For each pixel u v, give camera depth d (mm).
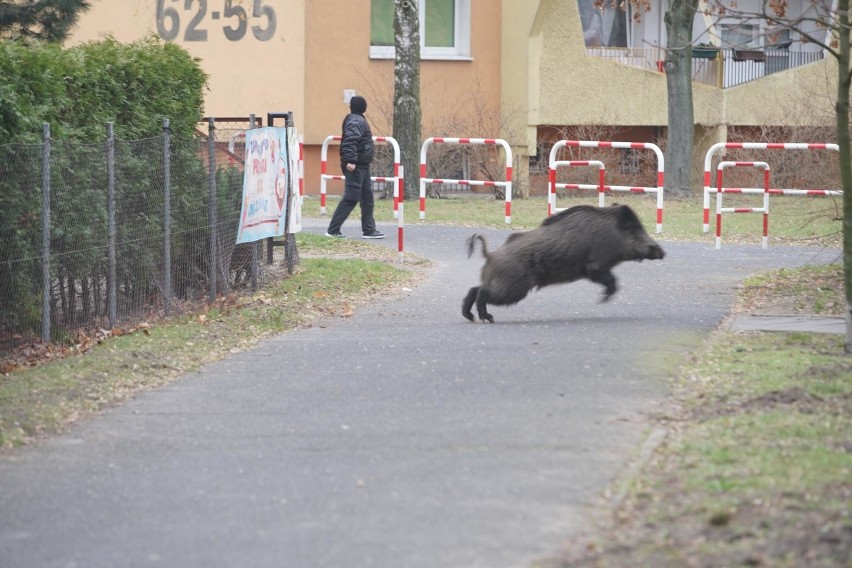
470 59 46000
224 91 43875
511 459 11656
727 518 9203
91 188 18031
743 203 41750
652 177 46438
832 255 28094
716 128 47750
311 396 14562
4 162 16016
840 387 13570
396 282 23969
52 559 9328
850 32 15672
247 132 21312
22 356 16578
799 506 9398
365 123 29375
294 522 9992
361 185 29453
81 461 12039
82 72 18281
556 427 12820
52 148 16953
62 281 17625
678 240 31422
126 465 11867
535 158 46312
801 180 45062
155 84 20219
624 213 19328
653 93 45906
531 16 43969
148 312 19625
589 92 45375
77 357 16641
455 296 22359
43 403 14109
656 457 11461
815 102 45469
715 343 17328
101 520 10211
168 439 12797
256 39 43812
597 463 11438
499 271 19141
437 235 30875
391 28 45656
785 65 50000
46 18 27672
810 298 21297
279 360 16734
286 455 12062
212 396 14703
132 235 19109
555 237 19094
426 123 44312
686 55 43094
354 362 16469
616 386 14688
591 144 32188
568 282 19500
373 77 45000
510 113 45438
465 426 12969
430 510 10180
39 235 16859
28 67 17047
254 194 21766
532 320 19672
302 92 44375
